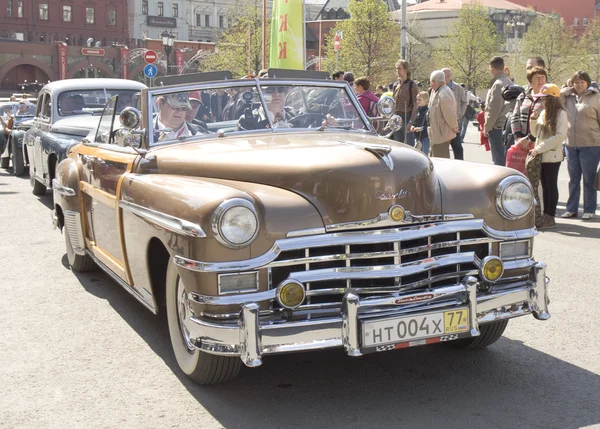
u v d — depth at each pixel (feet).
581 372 14.94
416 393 13.98
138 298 16.96
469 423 12.59
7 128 57.26
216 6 370.32
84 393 14.32
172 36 110.83
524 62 258.78
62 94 38.06
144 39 292.20
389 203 13.03
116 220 17.26
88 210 20.99
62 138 34.94
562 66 257.34
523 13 320.29
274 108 17.72
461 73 237.45
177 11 358.02
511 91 34.12
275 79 18.07
